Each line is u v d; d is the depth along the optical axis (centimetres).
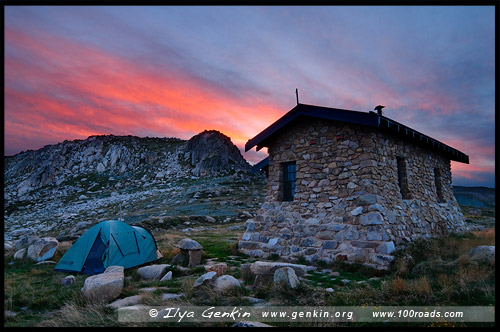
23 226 4997
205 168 10494
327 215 1099
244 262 1102
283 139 1321
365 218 995
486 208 4003
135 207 5853
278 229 1210
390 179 1120
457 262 781
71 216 5519
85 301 651
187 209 4709
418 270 810
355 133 1109
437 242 1072
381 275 852
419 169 1340
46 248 1237
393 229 1000
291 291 638
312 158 1209
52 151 13488
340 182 1109
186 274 926
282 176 1320
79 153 12962
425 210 1253
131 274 948
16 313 616
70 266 1039
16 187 10006
